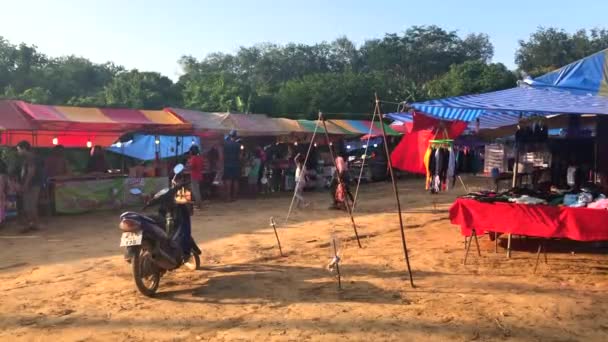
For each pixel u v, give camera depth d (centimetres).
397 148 1236
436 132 1195
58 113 1484
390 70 8938
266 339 528
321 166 2248
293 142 2325
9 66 4662
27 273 809
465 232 884
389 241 1048
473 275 774
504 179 1523
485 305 630
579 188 1053
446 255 908
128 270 816
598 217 771
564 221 795
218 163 1850
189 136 2003
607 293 680
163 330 556
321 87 3647
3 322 583
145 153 2181
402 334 539
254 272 800
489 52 9888
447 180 1212
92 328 563
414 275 773
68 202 1448
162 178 1688
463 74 4919
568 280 745
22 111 1430
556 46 8806
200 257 909
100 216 1430
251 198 1903
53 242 1064
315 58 9506
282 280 752
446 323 570
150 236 670
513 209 830
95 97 3812
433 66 8844
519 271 797
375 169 2633
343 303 641
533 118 1262
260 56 9662
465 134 1675
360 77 3922
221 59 9750
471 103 924
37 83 4462
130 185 1594
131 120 1636
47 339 533
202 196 1866
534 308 619
